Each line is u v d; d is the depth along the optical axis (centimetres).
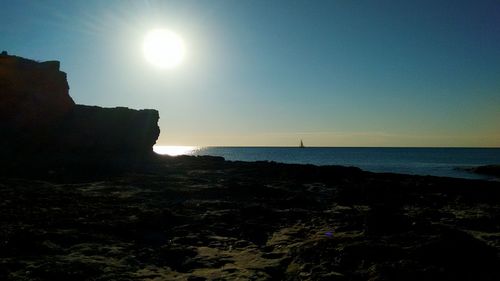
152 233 1345
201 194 2191
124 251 1103
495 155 16838
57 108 4219
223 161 4647
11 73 3853
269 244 1228
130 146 4681
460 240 967
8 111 3759
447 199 2275
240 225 1463
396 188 2628
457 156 15200
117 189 2264
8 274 860
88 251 1073
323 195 2372
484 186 2802
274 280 925
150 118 5041
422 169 7200
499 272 859
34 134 3834
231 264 1020
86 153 4188
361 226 1402
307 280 875
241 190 2331
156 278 905
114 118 4709
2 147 3506
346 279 858
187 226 1435
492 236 1303
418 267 849
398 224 1219
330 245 1048
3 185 2120
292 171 3500
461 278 816
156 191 2222
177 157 4791
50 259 983
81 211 1592
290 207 1917
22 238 1116
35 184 2270
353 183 2923
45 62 4316
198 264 1020
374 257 934
